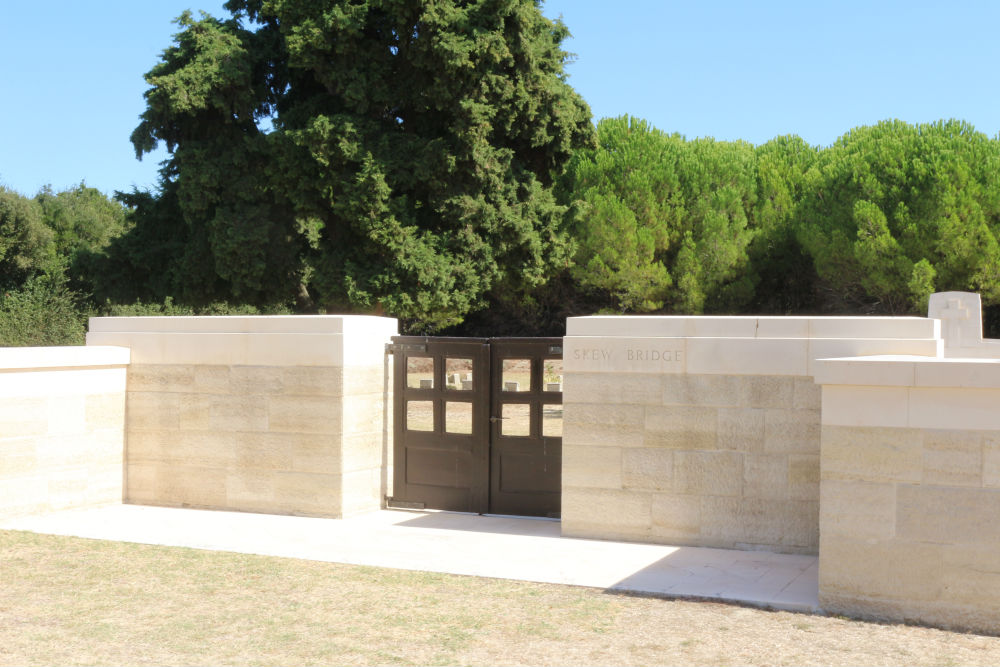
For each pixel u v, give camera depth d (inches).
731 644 225.0
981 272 1239.5
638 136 1411.2
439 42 1020.5
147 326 441.4
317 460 404.8
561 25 1219.2
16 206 1638.8
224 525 384.5
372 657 213.8
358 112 1067.3
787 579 293.0
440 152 1051.3
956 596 244.5
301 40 1039.6
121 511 419.5
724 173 1418.6
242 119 1110.4
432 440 423.5
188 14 1144.2
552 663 209.8
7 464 390.3
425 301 1056.2
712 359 344.5
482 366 412.8
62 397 412.5
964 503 244.2
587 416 362.0
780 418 335.6
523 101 1090.1
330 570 301.3
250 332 419.2
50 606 256.4
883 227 1273.4
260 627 237.5
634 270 1366.9
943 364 245.3
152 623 240.7
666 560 320.8
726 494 342.6
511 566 309.7
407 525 386.6
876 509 253.4
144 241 1194.6
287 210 1148.5
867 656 216.8
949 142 1291.8
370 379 418.6
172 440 435.2
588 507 361.7
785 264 1491.1
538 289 1510.8
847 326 328.5
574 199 1403.8
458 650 219.0
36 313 711.7
